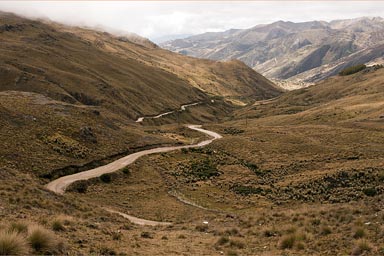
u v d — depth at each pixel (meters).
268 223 28.80
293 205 53.31
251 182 71.81
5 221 19.75
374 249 17.36
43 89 185.00
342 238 20.06
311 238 20.94
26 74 194.25
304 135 113.44
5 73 190.00
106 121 106.38
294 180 66.44
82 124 91.06
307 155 87.19
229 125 196.25
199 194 65.25
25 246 13.80
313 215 27.66
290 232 23.34
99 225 26.12
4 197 28.95
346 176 60.16
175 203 58.09
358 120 148.50
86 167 72.12
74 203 37.59
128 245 20.61
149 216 48.09
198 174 80.00
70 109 101.12
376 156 76.12
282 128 137.88
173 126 173.75
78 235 20.44
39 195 34.91
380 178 56.00
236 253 19.59
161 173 77.94
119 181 68.31
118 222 34.91
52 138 75.88
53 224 20.70
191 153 99.06
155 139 108.81
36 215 24.64
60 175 64.56
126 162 79.62
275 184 67.50
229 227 30.52
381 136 98.12
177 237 26.39
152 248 20.95
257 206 55.91
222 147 107.75
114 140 94.06
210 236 26.98
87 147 81.44
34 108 89.44
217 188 70.06
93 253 16.81
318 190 57.59
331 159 79.19
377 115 151.12
